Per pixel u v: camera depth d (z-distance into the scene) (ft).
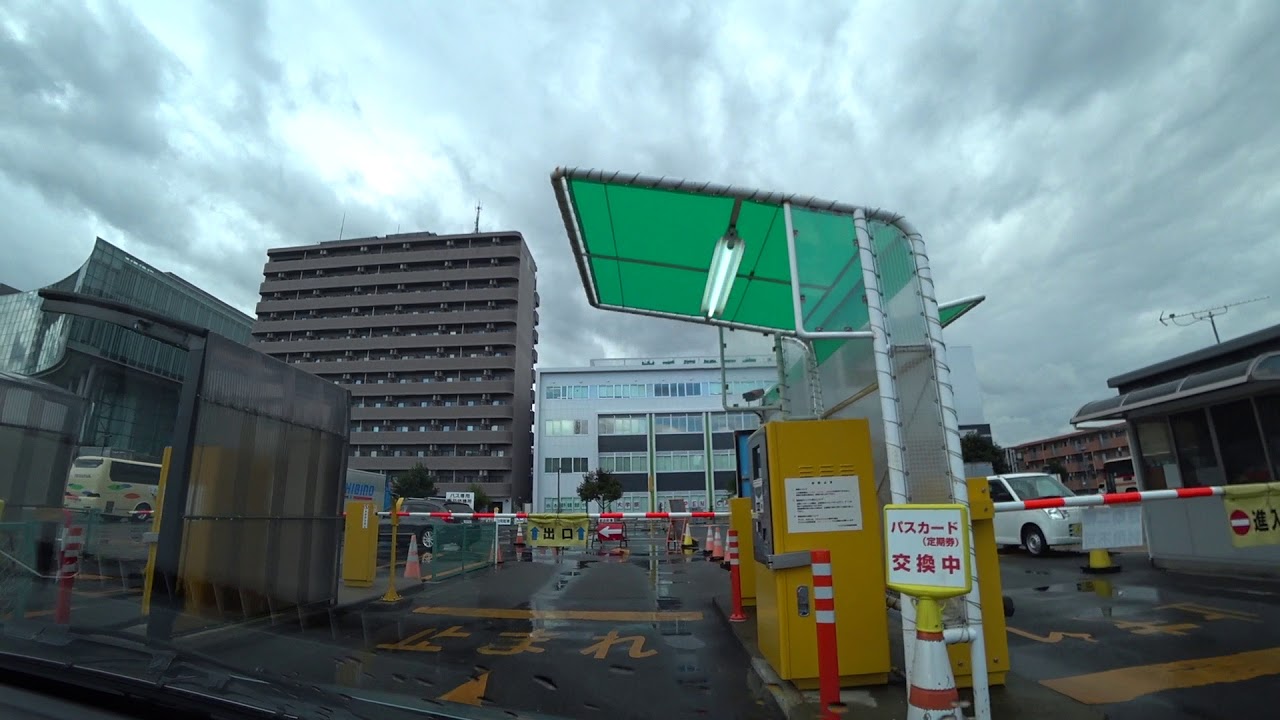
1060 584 32.09
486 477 250.78
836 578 16.11
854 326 19.19
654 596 32.17
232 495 23.02
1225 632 20.95
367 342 271.49
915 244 15.89
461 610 28.27
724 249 22.71
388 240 283.79
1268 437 30.81
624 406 224.53
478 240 282.15
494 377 262.88
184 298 178.19
